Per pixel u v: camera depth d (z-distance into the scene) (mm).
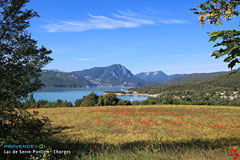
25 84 4801
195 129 14977
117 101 67188
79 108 42688
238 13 2959
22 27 4949
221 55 2428
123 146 8094
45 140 6652
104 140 10797
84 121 20734
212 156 4797
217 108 44656
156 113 30125
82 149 6305
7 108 4555
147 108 42531
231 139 10180
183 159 4531
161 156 4820
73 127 16453
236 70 2535
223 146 7879
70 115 27125
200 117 24734
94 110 36438
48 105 58156
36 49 4938
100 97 65000
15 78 4605
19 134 4520
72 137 11328
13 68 4613
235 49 2361
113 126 17188
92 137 11781
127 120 21469
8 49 4770
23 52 4715
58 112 31859
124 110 36781
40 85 4996
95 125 17812
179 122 19688
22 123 4816
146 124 18156
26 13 4992
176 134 12773
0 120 4508
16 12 4961
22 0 4836
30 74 4809
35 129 4941
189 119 22516
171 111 35094
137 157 4836
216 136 11727
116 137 11898
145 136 12266
